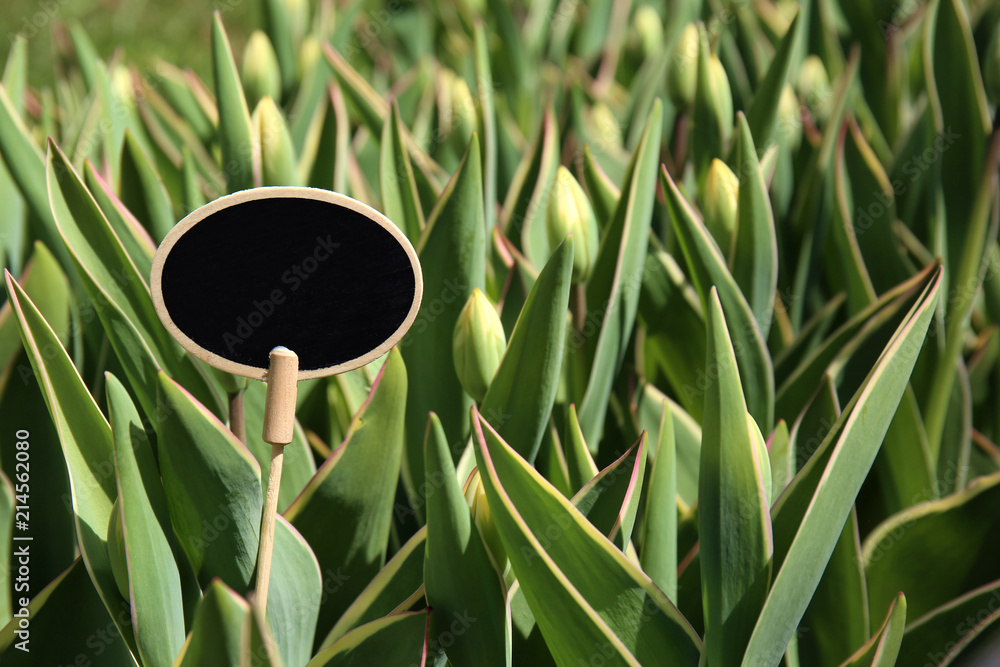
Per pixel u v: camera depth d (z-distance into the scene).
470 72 1.11
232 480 0.57
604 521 0.61
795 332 0.83
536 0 1.36
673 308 0.74
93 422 0.58
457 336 0.62
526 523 0.57
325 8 1.20
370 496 0.60
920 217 0.91
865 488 0.75
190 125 1.07
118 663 0.61
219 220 0.55
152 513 0.58
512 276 0.70
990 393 0.87
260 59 0.85
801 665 0.67
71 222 0.62
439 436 0.55
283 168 0.68
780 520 0.59
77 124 0.91
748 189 0.69
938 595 0.70
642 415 0.74
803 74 1.04
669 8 1.34
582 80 1.13
